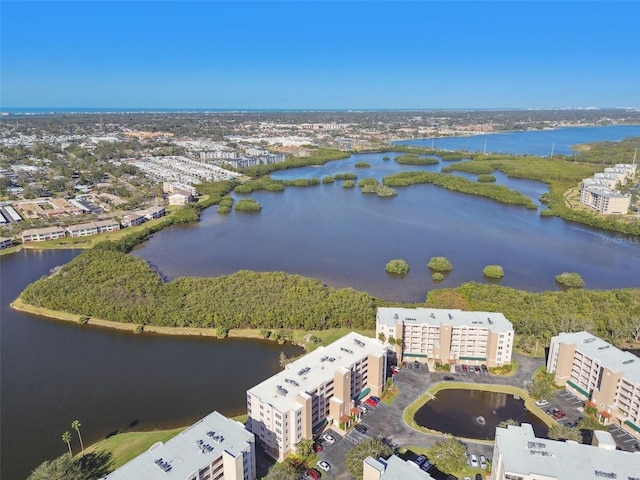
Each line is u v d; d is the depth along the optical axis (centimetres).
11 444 17850
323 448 17375
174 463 13800
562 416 19162
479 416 19212
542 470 13812
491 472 15925
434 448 16362
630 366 18850
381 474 13625
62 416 19462
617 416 18762
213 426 15462
